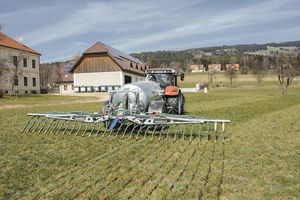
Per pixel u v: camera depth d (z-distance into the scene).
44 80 78.00
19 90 34.09
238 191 3.17
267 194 3.08
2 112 12.59
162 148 5.16
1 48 31.05
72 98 25.17
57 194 3.12
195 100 20.27
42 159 4.53
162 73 10.43
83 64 36.44
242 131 7.00
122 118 6.21
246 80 88.56
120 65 34.78
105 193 3.13
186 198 2.97
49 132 7.02
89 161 4.40
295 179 3.52
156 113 7.14
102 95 30.19
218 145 5.40
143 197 3.01
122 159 4.45
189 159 4.40
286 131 6.95
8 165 4.22
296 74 29.91
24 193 3.17
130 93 7.25
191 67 161.62
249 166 4.04
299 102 17.25
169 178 3.56
